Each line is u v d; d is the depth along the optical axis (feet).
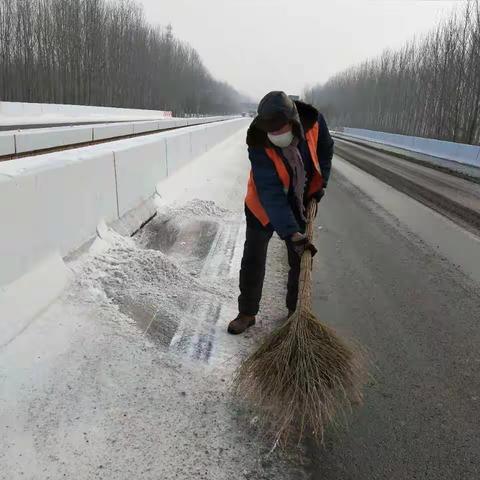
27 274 9.71
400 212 26.03
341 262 16.28
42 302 9.64
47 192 10.63
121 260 12.78
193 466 6.60
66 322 9.51
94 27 143.33
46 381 7.85
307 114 9.47
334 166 51.57
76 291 10.64
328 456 6.99
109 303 10.56
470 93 83.56
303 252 8.63
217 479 6.42
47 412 7.26
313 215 9.62
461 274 15.56
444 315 12.23
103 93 153.48
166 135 24.90
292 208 9.51
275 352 7.54
